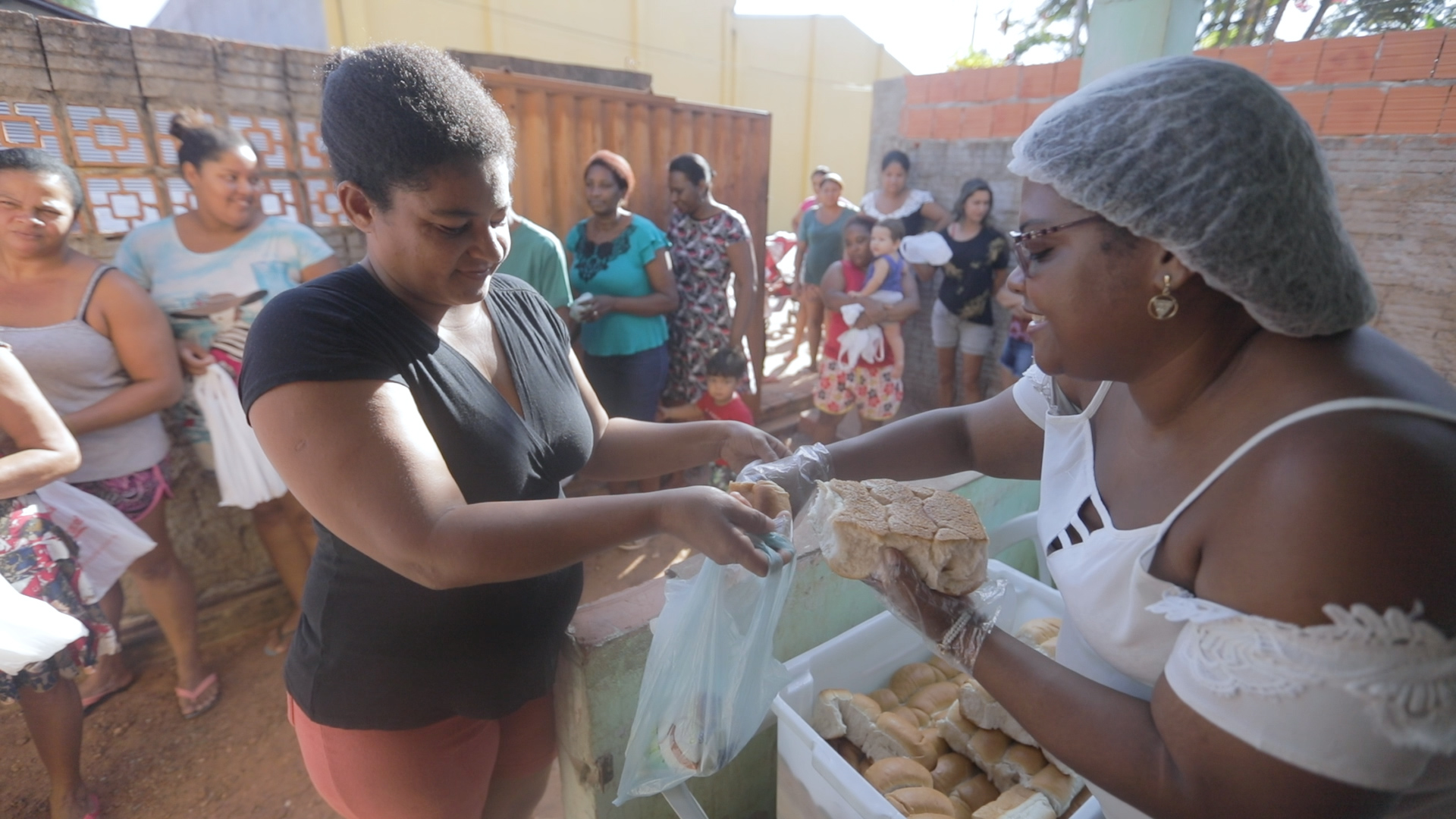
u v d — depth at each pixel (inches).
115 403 87.9
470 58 147.0
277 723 101.6
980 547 41.3
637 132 157.6
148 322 90.2
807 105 452.1
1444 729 24.1
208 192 93.1
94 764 93.8
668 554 146.6
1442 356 120.3
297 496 36.3
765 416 202.1
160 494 95.4
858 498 43.8
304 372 35.1
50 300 85.1
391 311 39.6
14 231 80.7
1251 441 28.6
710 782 61.5
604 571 141.2
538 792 59.9
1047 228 31.0
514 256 118.6
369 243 40.8
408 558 34.7
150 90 98.9
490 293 49.3
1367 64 122.2
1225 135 26.7
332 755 47.1
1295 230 26.6
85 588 76.6
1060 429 42.9
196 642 103.0
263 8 290.7
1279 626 25.4
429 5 291.6
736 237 150.8
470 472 42.5
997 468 52.0
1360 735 24.4
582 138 149.0
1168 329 30.9
